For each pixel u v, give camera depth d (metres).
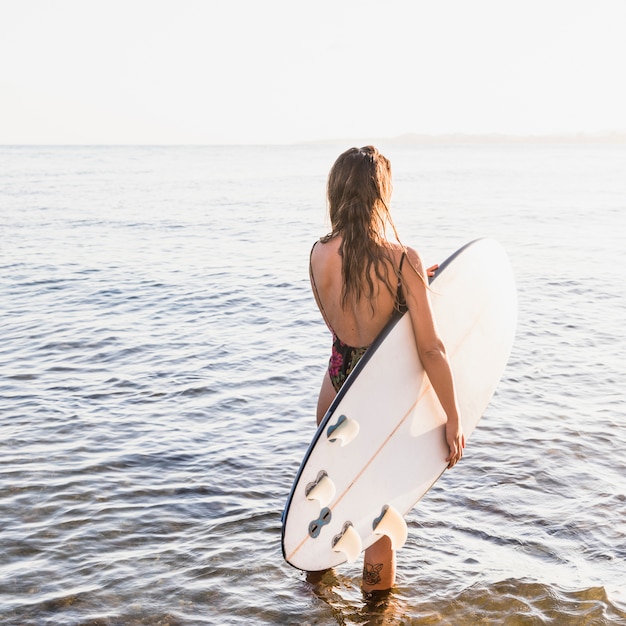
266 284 11.09
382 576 3.08
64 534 3.60
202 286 10.91
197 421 5.26
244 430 5.08
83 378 6.30
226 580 3.23
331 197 2.59
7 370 6.54
